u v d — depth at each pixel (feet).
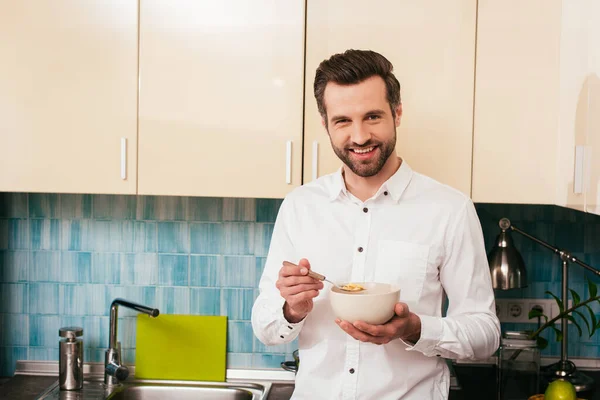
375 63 4.91
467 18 6.25
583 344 7.52
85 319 7.67
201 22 6.30
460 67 6.27
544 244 7.00
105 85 6.37
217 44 6.31
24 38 6.36
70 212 7.61
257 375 7.56
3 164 6.45
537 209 7.45
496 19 6.26
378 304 4.34
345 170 5.48
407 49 6.27
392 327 4.46
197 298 7.60
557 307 7.48
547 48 6.26
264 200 7.53
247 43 6.30
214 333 7.57
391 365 5.19
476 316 5.13
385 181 5.40
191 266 7.59
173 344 7.58
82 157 6.42
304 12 6.28
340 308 4.41
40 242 7.64
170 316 7.59
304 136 6.33
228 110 6.34
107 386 7.31
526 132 6.30
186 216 7.56
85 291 7.65
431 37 6.26
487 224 7.48
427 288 5.29
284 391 7.25
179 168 6.39
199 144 6.37
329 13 6.28
